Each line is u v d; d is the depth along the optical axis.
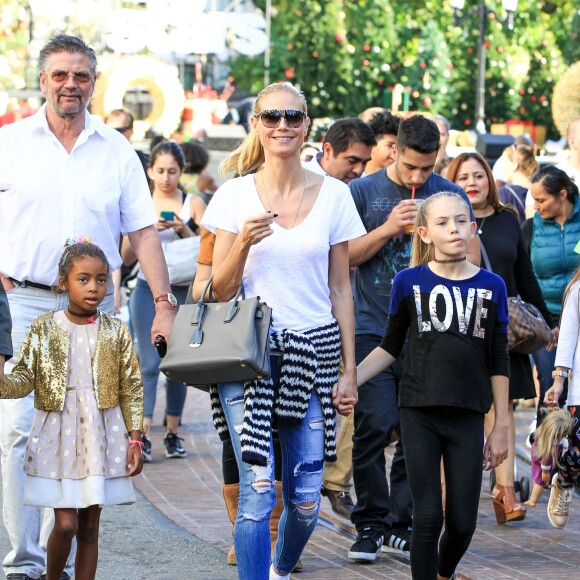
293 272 6.70
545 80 44.88
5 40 42.12
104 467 6.81
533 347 9.30
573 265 11.19
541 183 11.12
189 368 6.41
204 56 47.31
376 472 8.34
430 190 8.56
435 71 44.16
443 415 6.92
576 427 8.70
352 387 6.93
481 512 9.98
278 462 8.03
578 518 9.80
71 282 6.81
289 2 49.06
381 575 7.96
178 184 13.20
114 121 17.44
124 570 8.03
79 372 6.84
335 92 46.38
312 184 6.87
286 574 7.18
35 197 7.36
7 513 7.44
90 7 43.44
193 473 11.34
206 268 7.54
